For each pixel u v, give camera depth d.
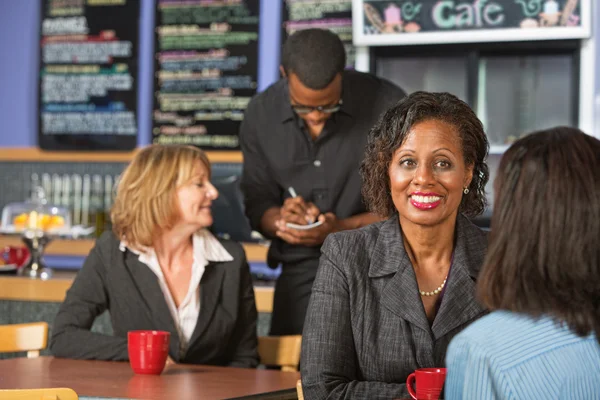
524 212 1.36
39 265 4.46
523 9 4.95
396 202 2.07
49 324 4.06
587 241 1.33
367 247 2.12
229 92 5.75
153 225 2.90
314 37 3.06
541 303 1.34
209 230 3.11
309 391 2.03
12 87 6.19
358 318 2.07
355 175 3.29
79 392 2.16
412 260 2.12
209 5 5.76
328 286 2.09
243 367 2.93
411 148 2.02
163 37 5.84
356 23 5.15
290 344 2.87
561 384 1.31
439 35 5.05
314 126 3.28
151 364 2.45
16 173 6.05
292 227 3.18
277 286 3.38
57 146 6.01
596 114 4.99
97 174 5.96
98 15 5.97
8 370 2.51
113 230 2.99
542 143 1.37
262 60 5.75
